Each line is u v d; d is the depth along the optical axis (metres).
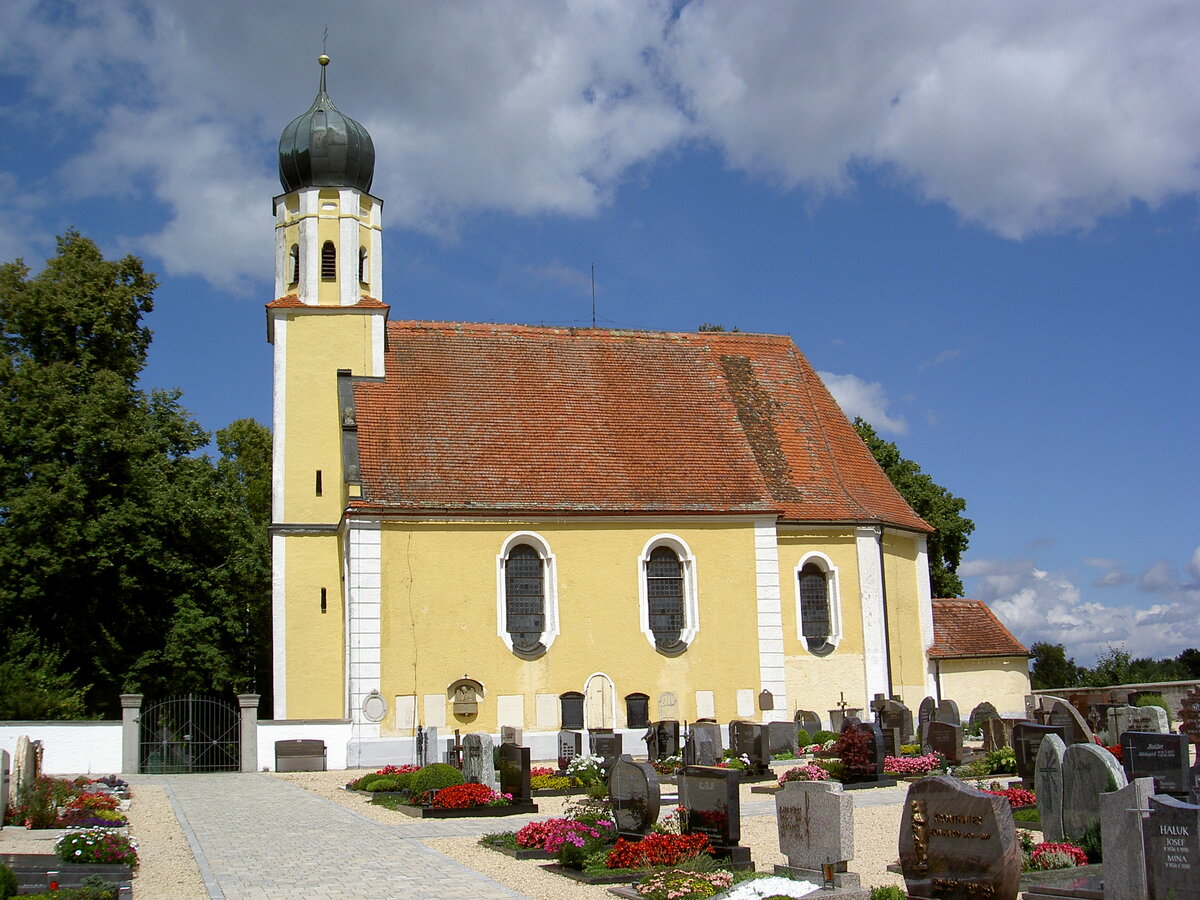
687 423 45.06
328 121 45.09
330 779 33.81
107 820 23.52
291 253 44.84
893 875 18.16
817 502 44.22
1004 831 14.52
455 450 41.44
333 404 42.91
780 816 17.66
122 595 47.59
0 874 15.95
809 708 42.06
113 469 47.66
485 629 38.88
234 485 63.00
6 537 45.03
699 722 38.66
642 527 41.12
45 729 35.38
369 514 38.47
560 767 31.67
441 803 25.28
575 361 46.22
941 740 32.38
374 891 17.28
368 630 37.75
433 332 45.59
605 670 39.75
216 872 18.81
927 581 47.09
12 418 47.06
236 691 50.66
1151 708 33.03
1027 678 47.38
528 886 17.78
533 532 40.06
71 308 49.25
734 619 41.31
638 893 16.95
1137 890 14.45
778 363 49.28
